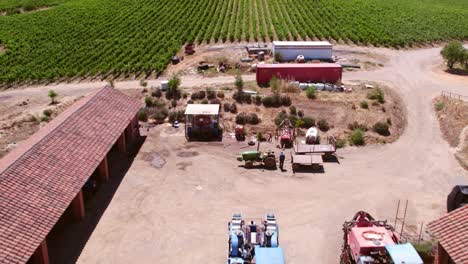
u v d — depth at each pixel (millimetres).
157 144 45781
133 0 124000
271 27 93625
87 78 68562
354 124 48875
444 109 54500
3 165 31156
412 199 35875
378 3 123812
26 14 116312
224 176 39156
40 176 30641
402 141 47125
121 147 43594
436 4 135750
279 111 52375
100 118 41719
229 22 97188
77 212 32719
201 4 115125
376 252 24844
